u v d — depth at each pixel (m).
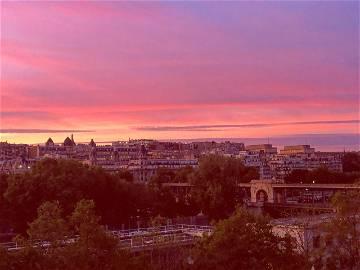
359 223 100.06
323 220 116.62
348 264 94.25
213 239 97.94
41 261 90.69
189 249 115.31
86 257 89.56
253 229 97.75
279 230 116.75
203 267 95.38
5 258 89.25
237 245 94.62
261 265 93.81
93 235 91.12
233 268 94.25
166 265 114.81
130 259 92.94
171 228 188.75
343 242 96.81
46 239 97.00
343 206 95.62
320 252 97.00
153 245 126.06
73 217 97.06
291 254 97.31
